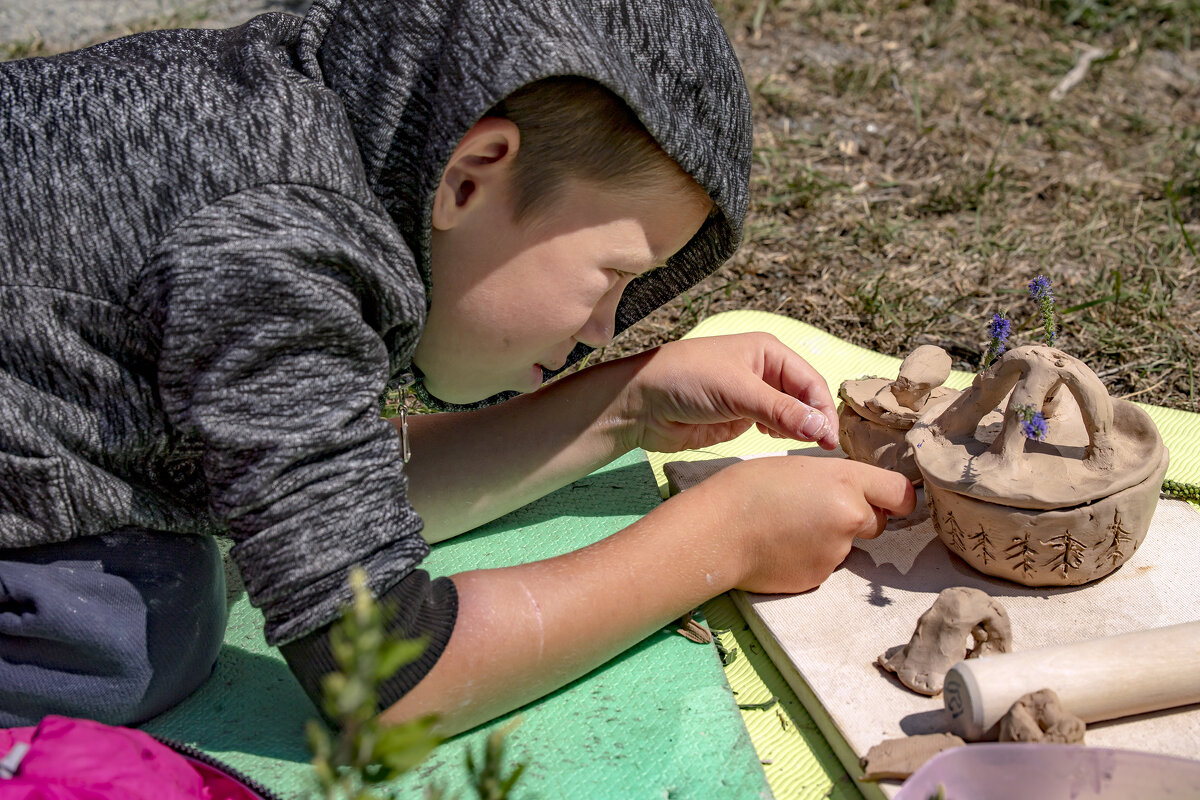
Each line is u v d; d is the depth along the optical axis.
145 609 1.25
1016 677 1.16
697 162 1.24
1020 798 1.10
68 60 1.24
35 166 1.15
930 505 1.46
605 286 1.29
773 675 1.41
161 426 1.20
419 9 1.18
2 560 1.20
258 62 1.20
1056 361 1.32
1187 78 3.43
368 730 0.72
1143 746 1.19
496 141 1.18
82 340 1.15
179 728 1.30
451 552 1.60
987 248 2.52
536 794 1.20
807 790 1.25
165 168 1.14
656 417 1.61
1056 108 3.19
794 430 1.53
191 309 1.10
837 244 2.56
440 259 1.25
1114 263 2.46
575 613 1.28
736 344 1.64
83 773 1.03
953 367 2.14
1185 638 1.20
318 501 1.12
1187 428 1.83
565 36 1.14
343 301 1.13
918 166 2.89
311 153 1.15
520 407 1.63
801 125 3.09
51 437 1.16
